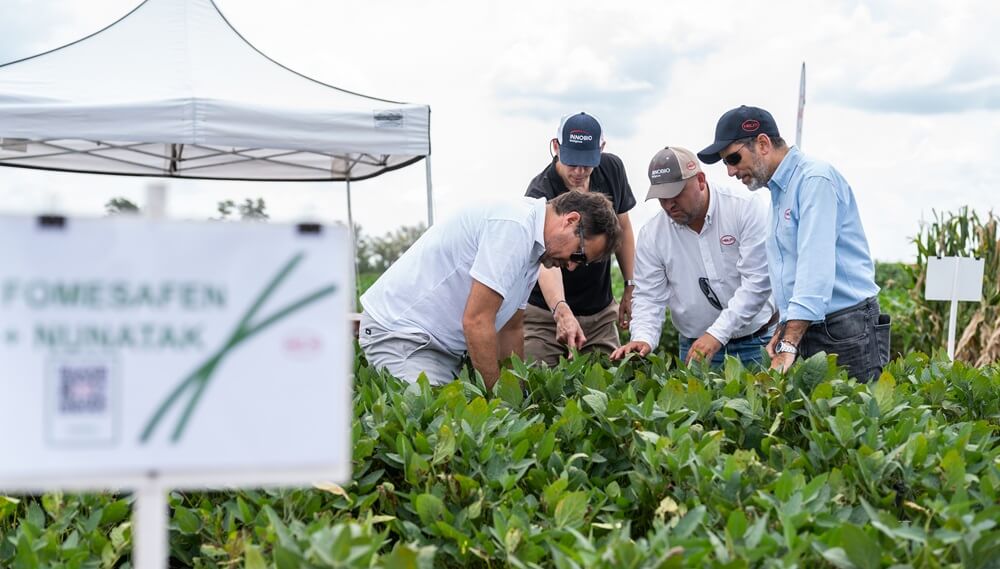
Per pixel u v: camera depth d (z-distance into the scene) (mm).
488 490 2676
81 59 6988
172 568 2809
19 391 1647
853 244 4527
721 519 2438
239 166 9750
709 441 2895
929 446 2787
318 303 1754
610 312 5859
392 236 17031
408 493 2953
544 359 5699
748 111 4477
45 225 1659
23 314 1651
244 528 2564
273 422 1729
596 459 3031
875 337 4578
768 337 5352
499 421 3035
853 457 2779
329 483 2666
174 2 7527
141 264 1690
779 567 1989
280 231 1739
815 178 4344
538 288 5664
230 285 1720
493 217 3949
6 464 1642
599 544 2416
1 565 2422
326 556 1837
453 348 4289
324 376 1751
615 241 3967
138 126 6480
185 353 1703
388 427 3053
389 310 4227
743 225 4977
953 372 3852
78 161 9281
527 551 2287
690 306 5266
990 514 2234
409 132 7160
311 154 9359
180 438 1696
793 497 2359
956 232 8617
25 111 6289
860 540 2023
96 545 2479
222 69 7195
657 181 4781
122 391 1680
